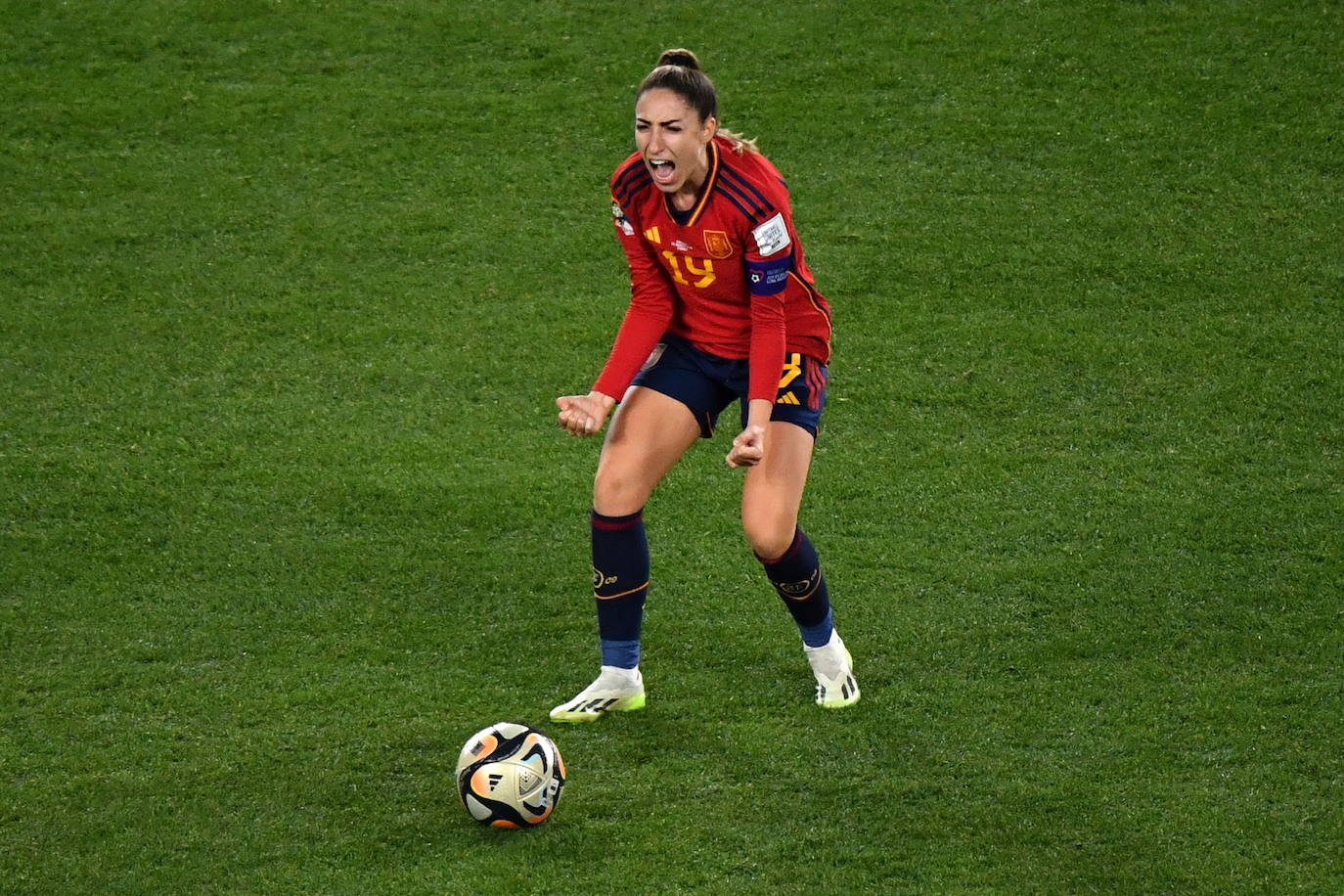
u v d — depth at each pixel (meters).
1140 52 31.17
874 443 21.66
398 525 19.97
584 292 25.56
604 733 15.94
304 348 24.16
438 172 28.77
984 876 13.73
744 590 18.56
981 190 27.77
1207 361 23.22
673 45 31.95
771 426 15.61
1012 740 15.70
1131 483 20.52
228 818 14.67
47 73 31.62
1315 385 22.53
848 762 15.40
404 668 17.14
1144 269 25.55
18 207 27.88
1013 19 32.28
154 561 19.22
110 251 26.72
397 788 15.09
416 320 24.86
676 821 14.52
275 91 31.08
